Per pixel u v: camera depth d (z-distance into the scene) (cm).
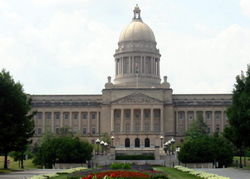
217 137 12456
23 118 9025
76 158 11569
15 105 8812
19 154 11900
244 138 8688
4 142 8700
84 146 11962
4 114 8544
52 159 11612
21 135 9006
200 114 19438
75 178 5947
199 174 6962
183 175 7269
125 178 5869
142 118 19988
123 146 18750
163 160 13425
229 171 8344
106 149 15075
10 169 9462
